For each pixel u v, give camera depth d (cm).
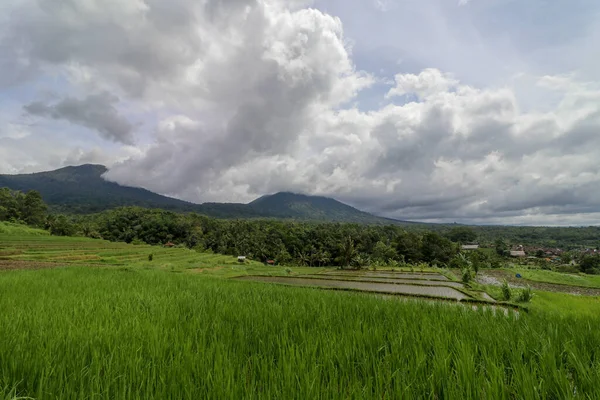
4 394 253
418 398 257
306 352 351
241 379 280
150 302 753
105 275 1584
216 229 12169
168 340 422
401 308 724
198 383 282
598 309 1473
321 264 9262
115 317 572
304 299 901
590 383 274
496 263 7562
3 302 723
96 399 254
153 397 252
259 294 1018
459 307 738
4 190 10519
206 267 4866
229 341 410
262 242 9981
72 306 689
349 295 1039
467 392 258
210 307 693
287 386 264
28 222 10525
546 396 268
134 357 339
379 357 359
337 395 253
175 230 11638
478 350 392
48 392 257
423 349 390
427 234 8419
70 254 4997
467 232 14212
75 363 328
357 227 12275
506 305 1797
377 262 7656
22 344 376
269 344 396
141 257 5834
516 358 344
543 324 543
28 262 3447
